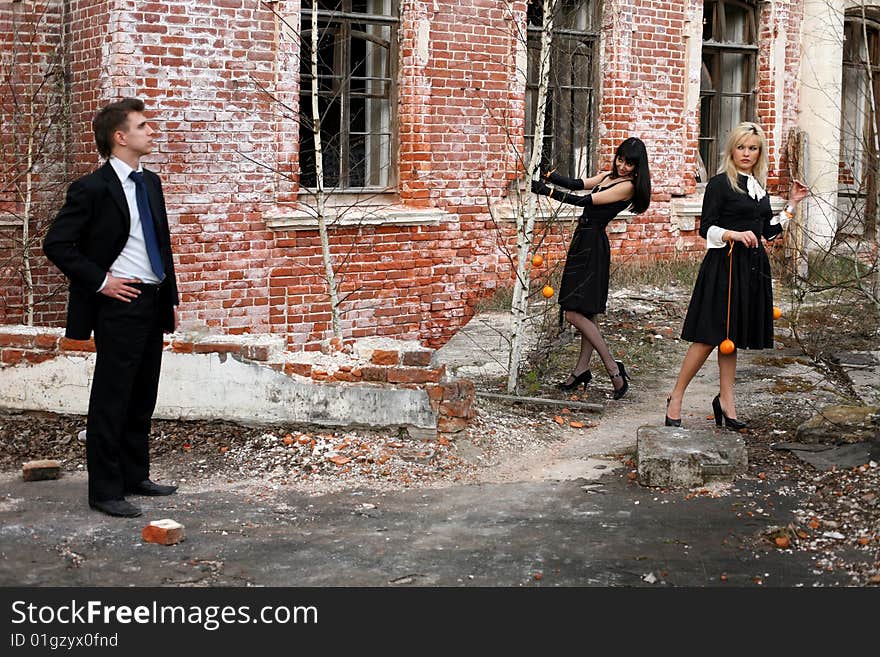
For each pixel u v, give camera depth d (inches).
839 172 661.9
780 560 208.8
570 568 204.8
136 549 211.5
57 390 298.7
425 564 206.2
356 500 246.2
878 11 673.0
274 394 285.9
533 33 522.6
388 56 478.0
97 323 229.6
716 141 623.2
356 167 474.3
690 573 202.5
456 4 483.2
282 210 433.4
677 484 255.6
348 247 460.8
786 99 639.1
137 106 227.9
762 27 624.1
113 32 386.0
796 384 373.4
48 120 407.8
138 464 246.1
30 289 390.3
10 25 398.9
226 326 425.1
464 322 506.3
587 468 274.4
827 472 261.1
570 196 341.1
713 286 290.2
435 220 486.3
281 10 423.2
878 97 694.5
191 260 412.2
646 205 343.3
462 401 281.9
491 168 506.6
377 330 475.2
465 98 492.1
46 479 257.8
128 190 228.5
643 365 400.8
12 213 396.8
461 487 257.9
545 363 382.0
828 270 557.6
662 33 567.2
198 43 404.8
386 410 281.4
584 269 343.3
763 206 289.4
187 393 291.1
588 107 550.9
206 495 248.5
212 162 413.4
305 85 449.4
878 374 387.5
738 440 269.4
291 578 198.4
